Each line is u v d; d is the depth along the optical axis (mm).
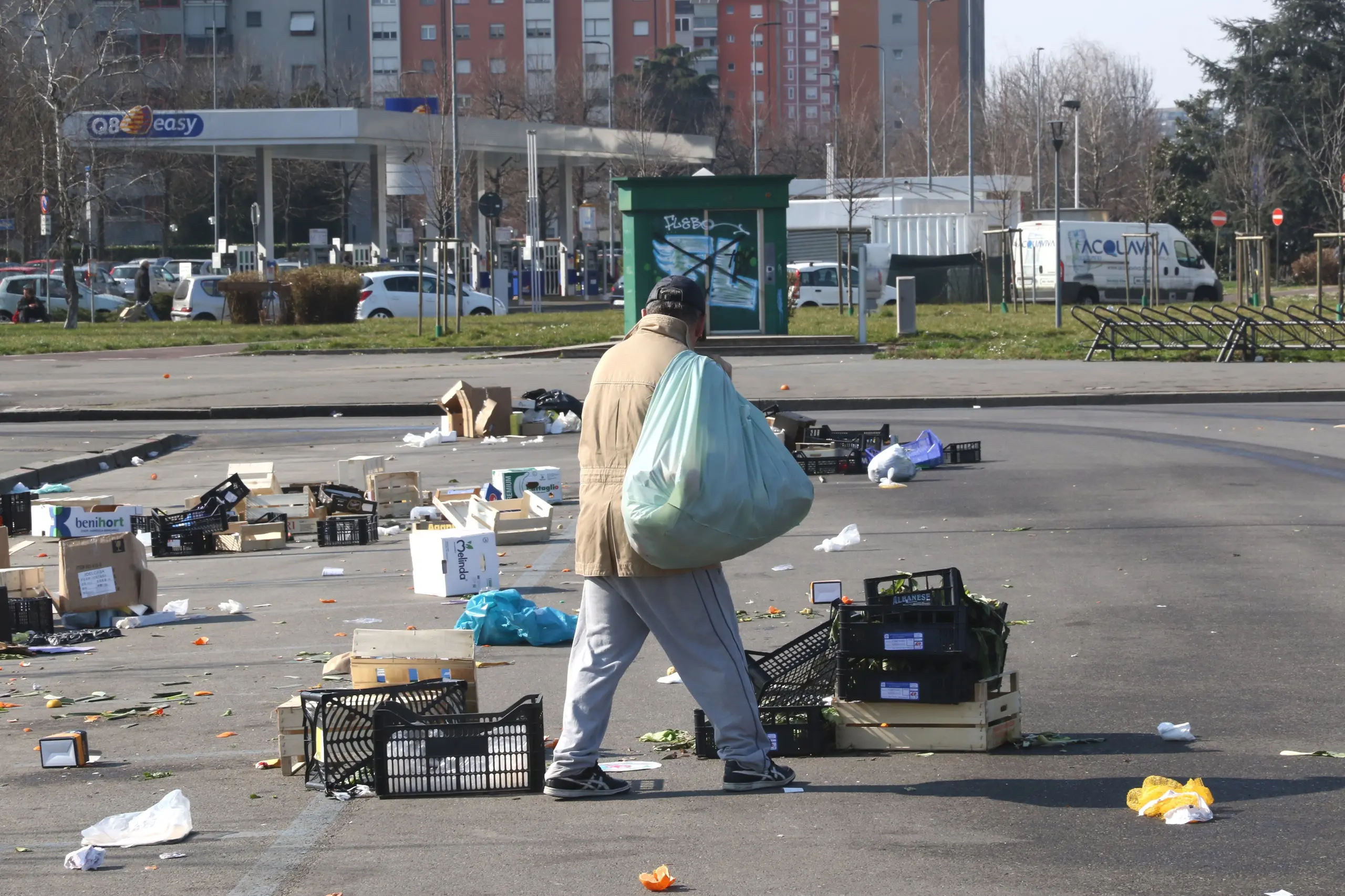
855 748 12500
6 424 45531
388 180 131125
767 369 55406
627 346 11422
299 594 20656
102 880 9867
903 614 12273
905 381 50406
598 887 9492
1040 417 42406
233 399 48719
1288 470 30484
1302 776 11469
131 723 14117
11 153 115625
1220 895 9055
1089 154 179000
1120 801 10961
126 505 27969
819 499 28406
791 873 9633
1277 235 139000
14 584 18812
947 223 107625
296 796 11688
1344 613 17547
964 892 9203
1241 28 163875
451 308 96875
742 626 17500
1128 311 81062
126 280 123250
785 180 63656
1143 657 15664
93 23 138000
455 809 11250
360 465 29469
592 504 11258
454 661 12914
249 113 124188
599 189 191250
